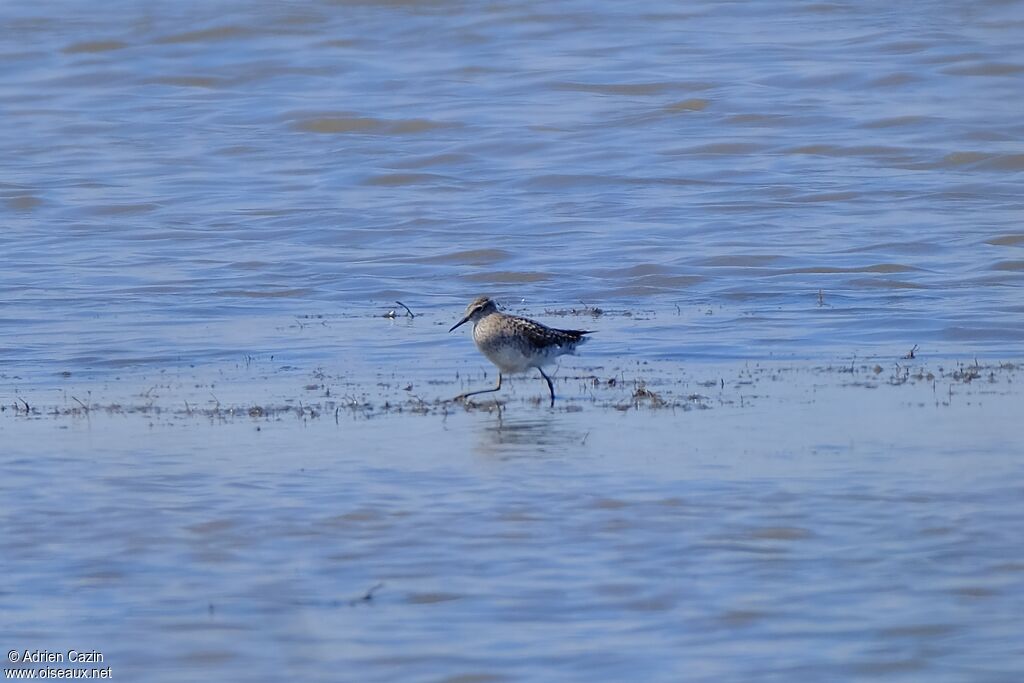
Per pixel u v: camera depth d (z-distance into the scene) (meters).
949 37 45.66
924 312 20.77
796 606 9.68
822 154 34.25
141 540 11.13
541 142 35.84
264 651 9.20
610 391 16.33
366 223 28.78
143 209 30.31
